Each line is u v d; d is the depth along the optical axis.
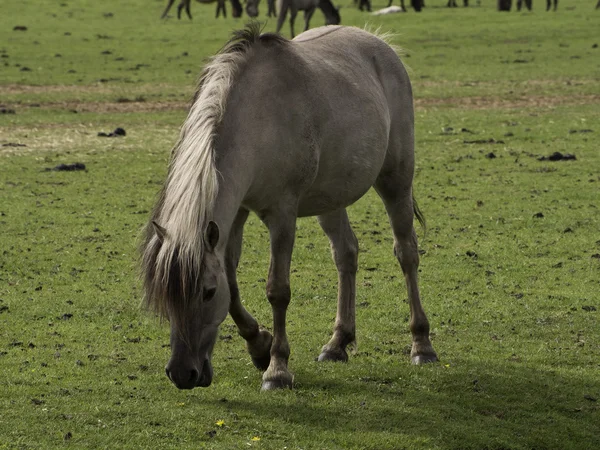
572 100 27.55
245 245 13.79
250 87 7.72
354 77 8.86
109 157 20.17
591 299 11.09
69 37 44.22
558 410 7.90
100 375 8.42
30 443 6.82
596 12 53.22
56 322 10.16
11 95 28.05
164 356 9.05
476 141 21.83
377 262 12.92
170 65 35.62
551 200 16.27
